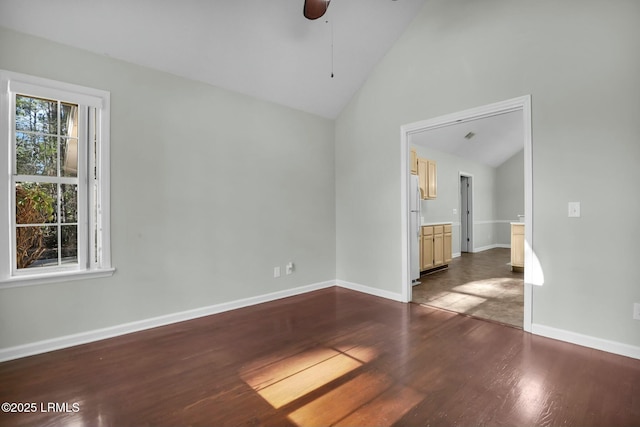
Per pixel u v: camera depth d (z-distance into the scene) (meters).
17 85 2.28
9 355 2.28
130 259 2.80
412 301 3.74
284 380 2.02
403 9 3.38
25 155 2.41
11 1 2.16
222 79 3.30
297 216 4.09
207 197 3.28
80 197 2.61
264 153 3.75
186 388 1.93
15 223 2.35
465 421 1.61
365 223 4.16
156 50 2.80
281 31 3.09
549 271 2.62
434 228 5.39
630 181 2.26
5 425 1.60
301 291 4.13
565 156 2.52
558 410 1.69
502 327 2.88
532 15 2.68
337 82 3.96
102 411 1.71
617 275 2.31
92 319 2.62
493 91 2.91
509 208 8.85
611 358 2.25
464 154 7.36
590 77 2.40
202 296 3.24
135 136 2.82
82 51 2.56
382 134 3.91
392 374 2.07
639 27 2.20
